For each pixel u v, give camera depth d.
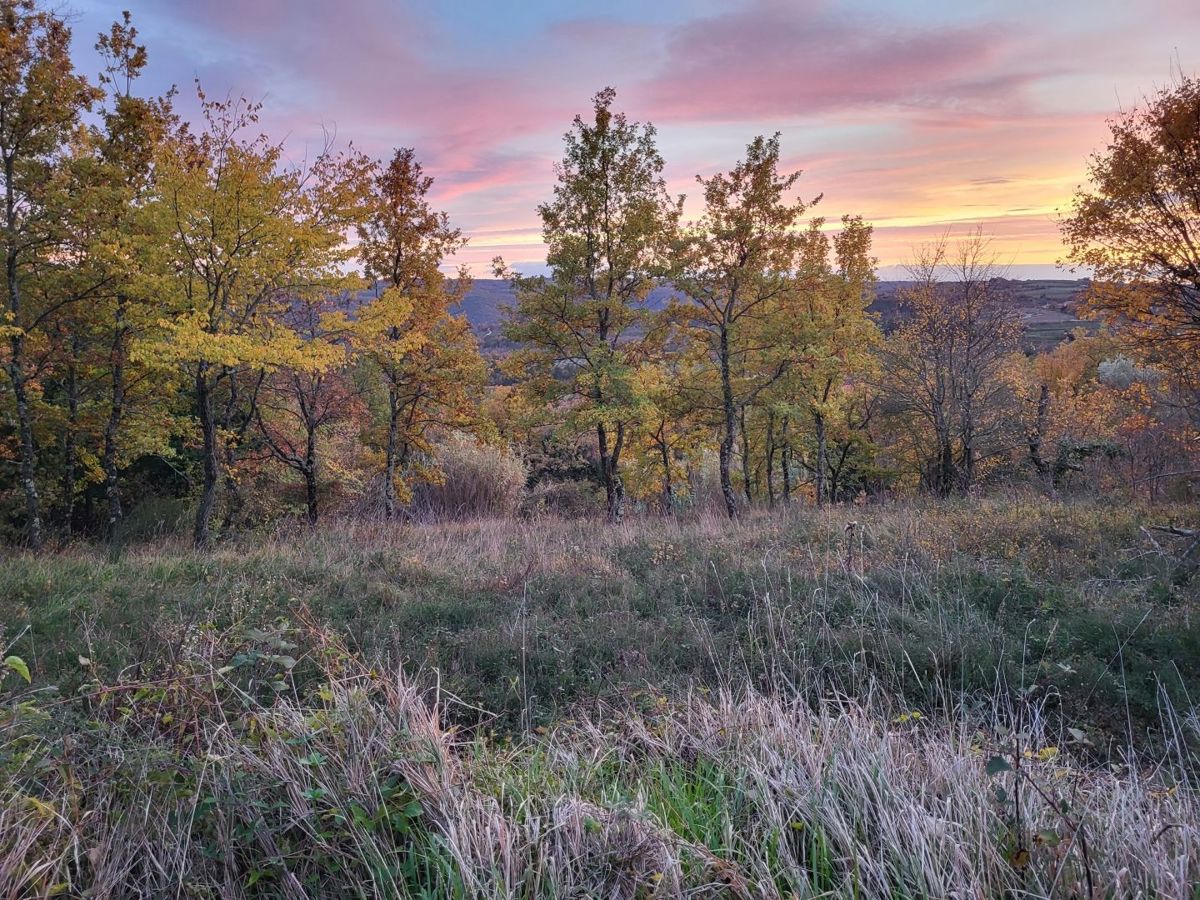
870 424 26.72
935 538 8.48
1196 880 2.04
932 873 2.01
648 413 14.24
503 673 4.95
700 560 8.03
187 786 2.43
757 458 25.84
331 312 11.16
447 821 2.31
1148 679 4.59
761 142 13.99
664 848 2.18
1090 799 2.50
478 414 15.95
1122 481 14.59
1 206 10.39
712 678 4.78
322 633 4.12
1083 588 6.46
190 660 3.31
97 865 2.12
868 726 3.16
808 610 6.00
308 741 2.69
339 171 10.65
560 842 2.25
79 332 11.95
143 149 11.35
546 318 14.47
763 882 2.08
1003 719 4.01
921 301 20.75
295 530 12.87
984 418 20.86
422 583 7.74
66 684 4.15
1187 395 12.47
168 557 8.94
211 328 9.80
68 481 14.35
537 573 7.78
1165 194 9.65
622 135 13.79
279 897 2.15
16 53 9.88
